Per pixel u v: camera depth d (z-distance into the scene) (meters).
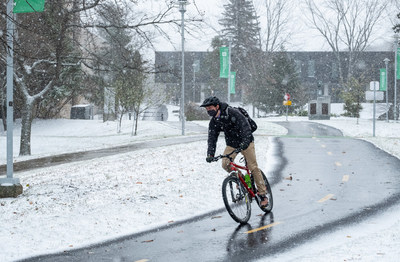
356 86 54.81
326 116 54.88
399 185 11.85
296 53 95.06
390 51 79.56
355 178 13.06
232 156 8.03
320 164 16.00
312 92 92.25
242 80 79.19
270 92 72.75
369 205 9.49
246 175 8.36
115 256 6.30
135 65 18.66
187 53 90.12
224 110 7.74
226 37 80.31
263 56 71.62
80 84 40.97
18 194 11.11
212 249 6.54
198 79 92.38
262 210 8.97
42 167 19.11
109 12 17.19
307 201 9.99
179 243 6.87
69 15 18.06
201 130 39.88
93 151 24.72
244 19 80.56
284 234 7.28
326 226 7.75
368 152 19.61
